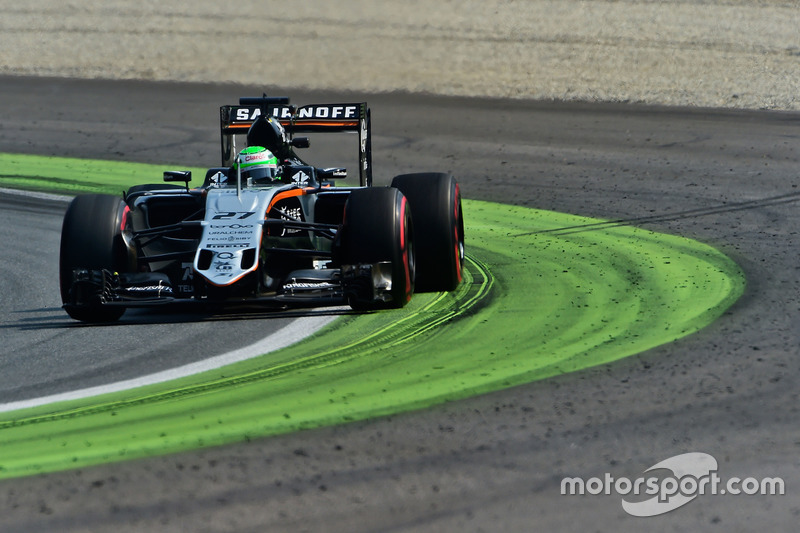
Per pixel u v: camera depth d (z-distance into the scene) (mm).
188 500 17625
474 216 45656
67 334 28234
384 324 27859
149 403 22328
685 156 56531
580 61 91188
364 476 18359
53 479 18578
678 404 21328
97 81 85812
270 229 30047
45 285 34656
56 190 51875
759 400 21422
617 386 22484
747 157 55500
